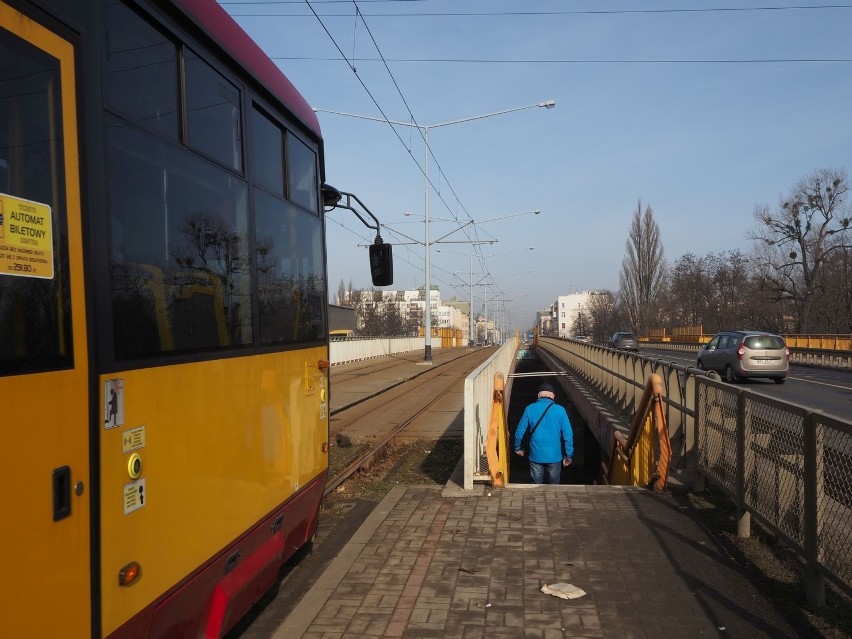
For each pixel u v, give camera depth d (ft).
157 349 9.55
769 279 159.63
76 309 7.73
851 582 12.11
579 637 13.01
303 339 16.55
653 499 22.22
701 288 230.27
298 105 17.03
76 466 7.58
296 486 15.65
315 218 18.33
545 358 107.24
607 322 289.94
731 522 19.52
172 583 9.69
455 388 69.92
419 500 22.52
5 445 6.51
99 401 8.07
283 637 13.24
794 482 14.85
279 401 14.61
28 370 6.87
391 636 13.23
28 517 6.78
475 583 15.67
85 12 8.29
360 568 16.67
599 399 48.34
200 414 10.81
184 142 10.85
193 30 11.32
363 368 102.06
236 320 12.52
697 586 15.21
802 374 85.46
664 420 23.31
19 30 7.06
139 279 9.19
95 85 8.43
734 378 70.44
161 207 9.95
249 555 12.81
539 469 27.99
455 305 565.12
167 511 9.62
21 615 6.63
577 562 16.80
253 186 13.87
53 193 7.48
